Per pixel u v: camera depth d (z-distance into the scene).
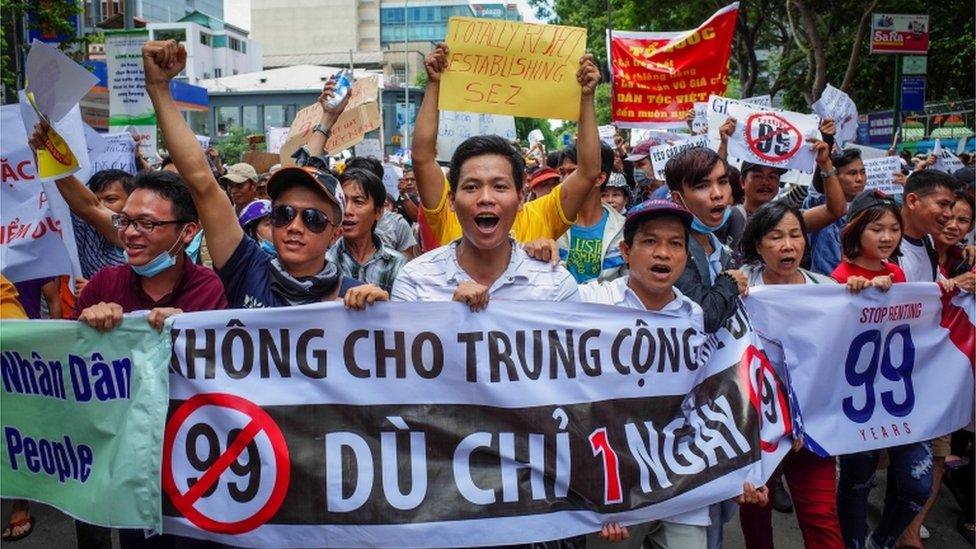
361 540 2.91
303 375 2.96
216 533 2.91
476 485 2.97
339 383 2.96
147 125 7.84
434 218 3.96
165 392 2.90
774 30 35.00
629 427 3.13
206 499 2.91
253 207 5.31
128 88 7.82
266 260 3.24
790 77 28.64
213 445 2.93
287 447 2.92
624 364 3.15
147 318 2.95
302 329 2.96
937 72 23.75
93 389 2.99
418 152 3.89
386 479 2.94
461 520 2.94
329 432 2.94
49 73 3.70
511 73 3.83
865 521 4.06
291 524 2.92
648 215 3.21
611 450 3.09
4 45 15.85
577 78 3.81
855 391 3.88
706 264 3.89
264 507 2.91
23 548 4.63
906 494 4.05
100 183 5.11
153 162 7.92
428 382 3.00
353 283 3.37
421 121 3.86
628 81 7.57
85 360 2.98
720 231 5.70
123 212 3.24
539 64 3.82
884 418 3.92
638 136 14.20
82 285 4.49
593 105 3.83
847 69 22.16
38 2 16.78
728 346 3.43
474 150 3.08
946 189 4.77
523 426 3.03
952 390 4.07
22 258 4.38
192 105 12.65
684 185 4.29
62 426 3.02
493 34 3.82
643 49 7.54
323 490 2.92
